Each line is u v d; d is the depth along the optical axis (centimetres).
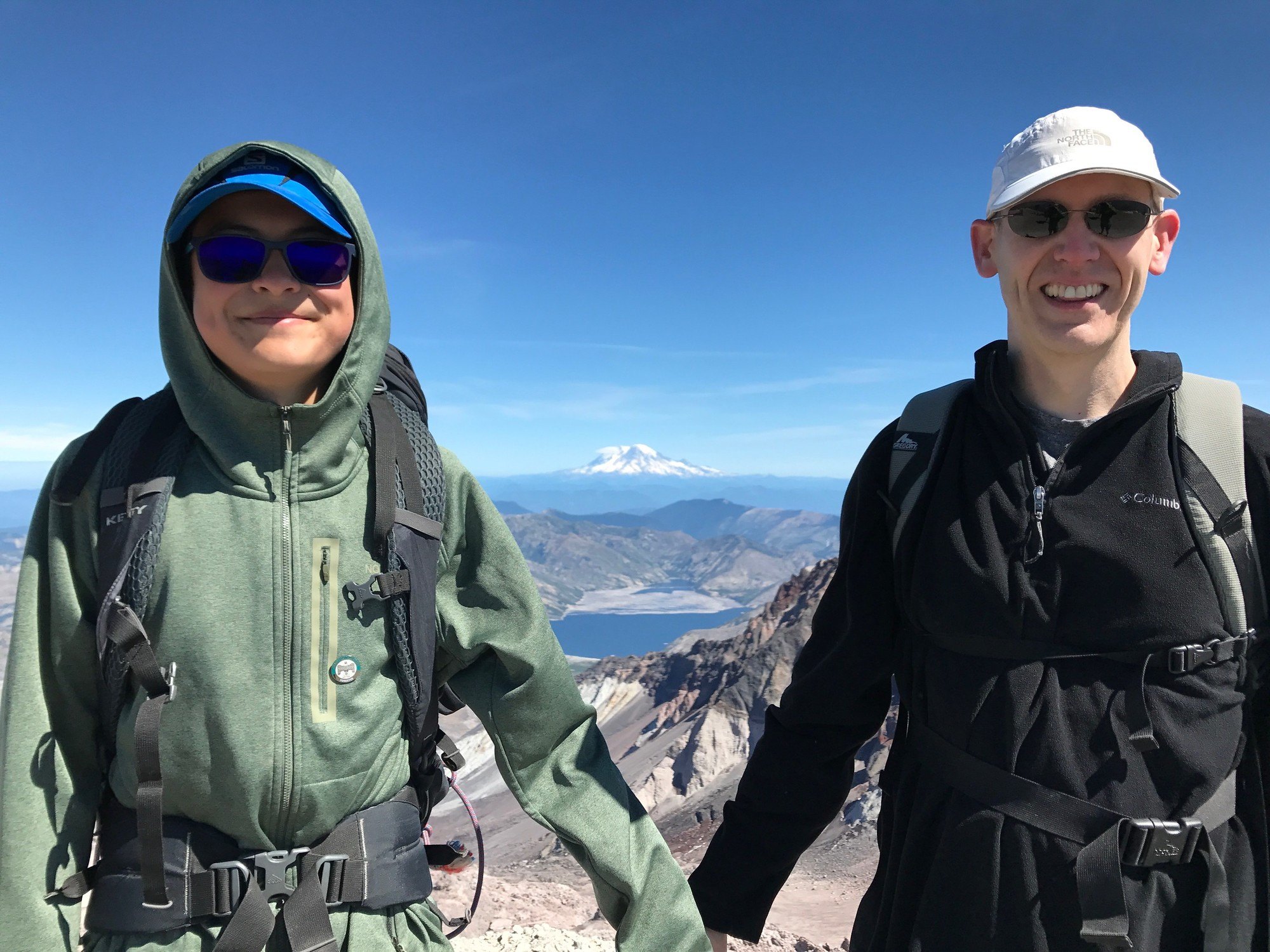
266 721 85
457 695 106
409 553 92
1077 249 98
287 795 86
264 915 83
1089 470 99
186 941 83
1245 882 92
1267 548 95
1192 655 93
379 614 91
